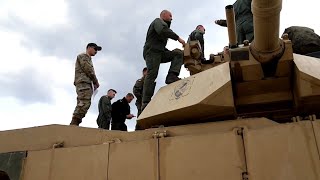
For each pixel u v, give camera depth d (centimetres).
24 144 593
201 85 562
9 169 571
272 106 582
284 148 423
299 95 510
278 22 473
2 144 606
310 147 414
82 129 570
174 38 755
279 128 433
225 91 530
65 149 548
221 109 533
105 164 510
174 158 473
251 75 548
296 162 414
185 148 471
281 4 459
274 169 420
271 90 569
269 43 502
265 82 558
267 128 439
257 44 515
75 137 568
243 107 586
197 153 463
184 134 501
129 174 491
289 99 562
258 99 572
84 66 842
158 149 487
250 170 431
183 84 598
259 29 481
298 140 420
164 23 761
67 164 536
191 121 570
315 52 693
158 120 586
